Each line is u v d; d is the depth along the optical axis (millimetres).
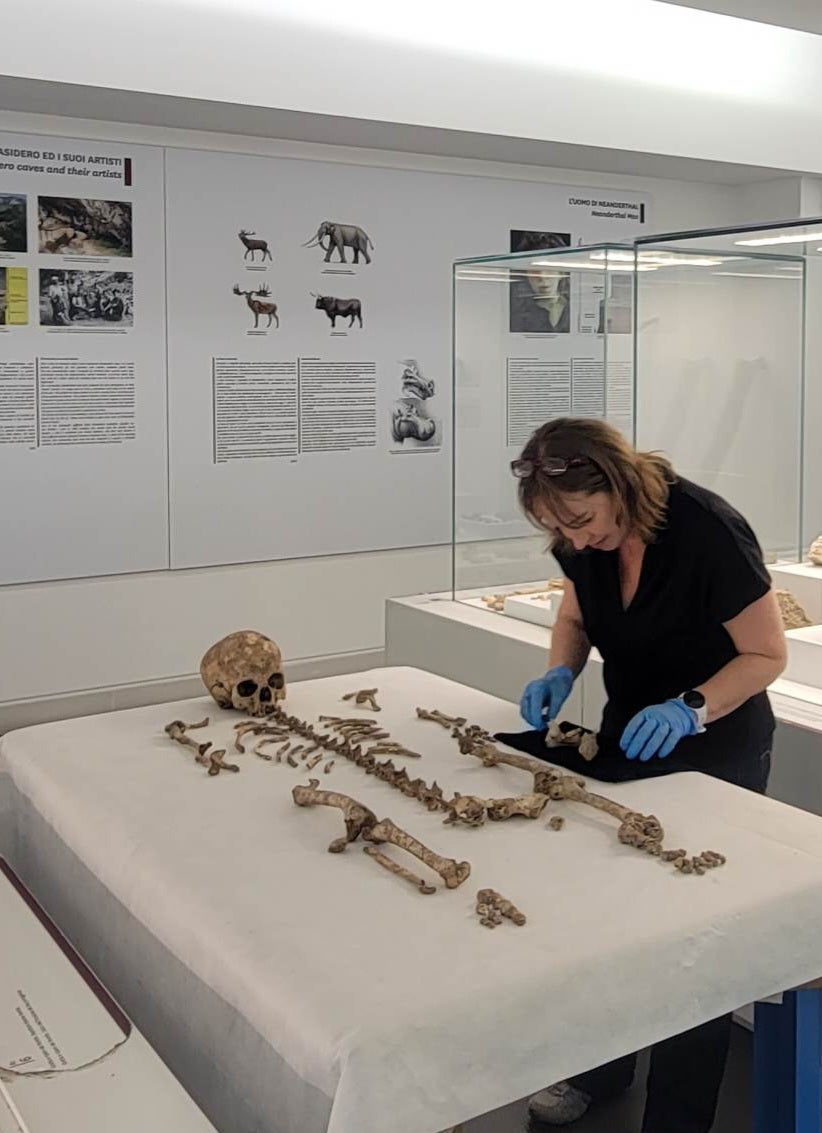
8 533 5094
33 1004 1579
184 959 1618
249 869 1748
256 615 5727
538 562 4016
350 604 5984
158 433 5371
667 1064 2270
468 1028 1383
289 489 5742
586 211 6398
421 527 6160
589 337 3701
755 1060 1920
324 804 1923
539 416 3916
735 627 2352
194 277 5363
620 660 2527
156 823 1927
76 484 5211
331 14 4906
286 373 5648
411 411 6043
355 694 2625
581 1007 1470
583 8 5516
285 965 1469
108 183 5113
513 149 5719
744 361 3346
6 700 5180
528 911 1608
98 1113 1351
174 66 4617
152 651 5484
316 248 5648
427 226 5941
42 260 5012
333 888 1684
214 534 5574
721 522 2334
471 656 3951
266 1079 1448
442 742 2314
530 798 1931
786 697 3102
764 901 1641
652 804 1994
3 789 2352
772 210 6727
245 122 5109
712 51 5930
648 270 3506
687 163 6094
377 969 1457
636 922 1575
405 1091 1338
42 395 5086
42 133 4949
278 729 2377
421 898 1648
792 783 2916
